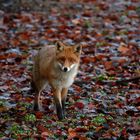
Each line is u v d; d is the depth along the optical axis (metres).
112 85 15.66
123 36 22.48
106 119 12.31
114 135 10.98
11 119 12.24
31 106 13.61
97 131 11.34
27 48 20.08
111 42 21.58
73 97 14.25
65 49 12.64
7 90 14.91
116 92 14.90
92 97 14.31
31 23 24.25
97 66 17.86
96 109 13.17
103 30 23.64
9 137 10.99
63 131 11.44
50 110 13.23
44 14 25.91
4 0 26.41
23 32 22.55
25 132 11.28
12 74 16.61
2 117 12.46
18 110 13.06
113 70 17.48
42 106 13.66
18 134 11.12
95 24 24.69
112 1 29.88
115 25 24.70
